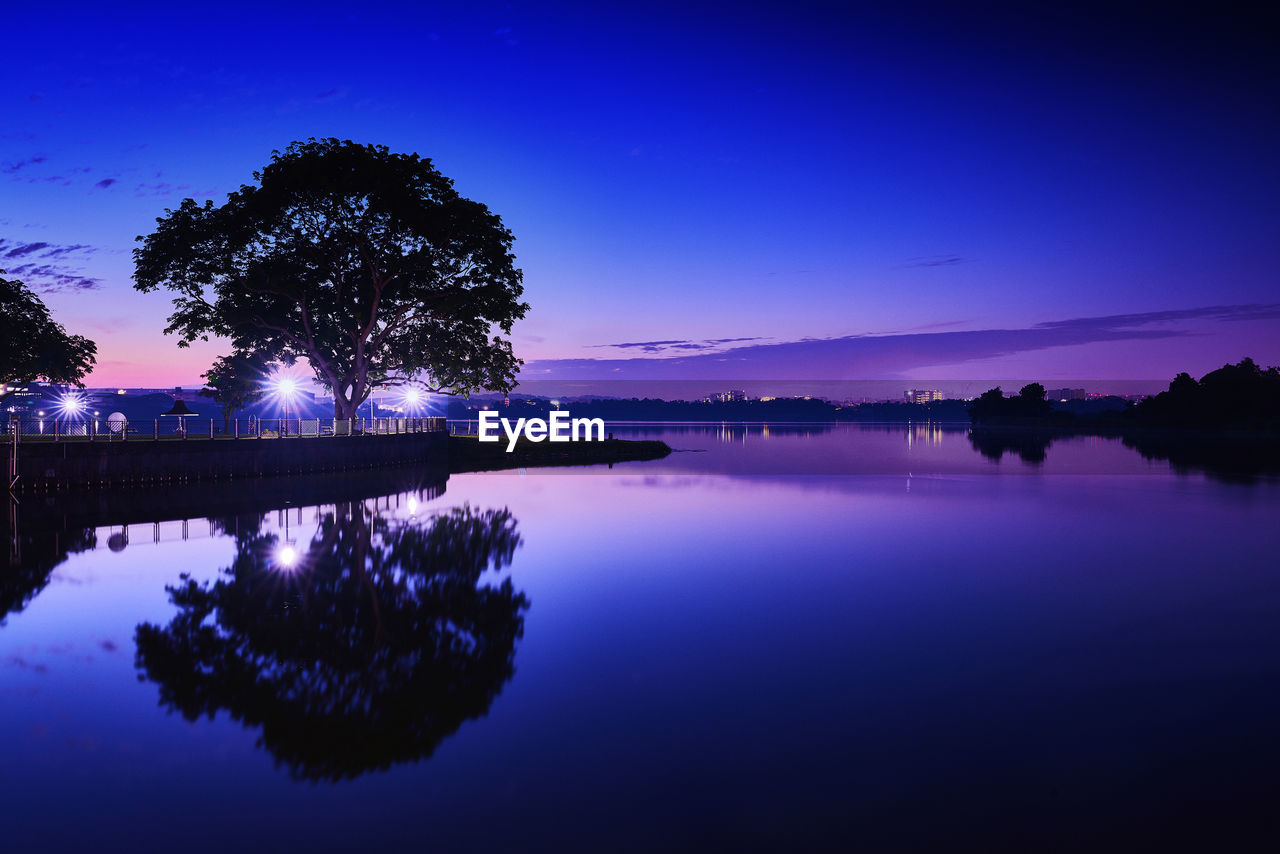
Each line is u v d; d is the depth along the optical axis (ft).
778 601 43.80
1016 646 34.83
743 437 353.51
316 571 52.11
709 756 23.56
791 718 26.45
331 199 129.29
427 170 136.46
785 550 60.70
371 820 19.99
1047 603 43.09
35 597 44.39
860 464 167.84
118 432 105.29
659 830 19.45
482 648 34.81
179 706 27.89
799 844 18.75
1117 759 23.09
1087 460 180.65
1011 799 20.80
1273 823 19.48
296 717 26.89
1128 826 19.39
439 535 67.62
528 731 25.53
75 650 34.47
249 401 174.40
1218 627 37.91
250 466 120.88
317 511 83.51
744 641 35.86
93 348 174.29
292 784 21.98
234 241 128.16
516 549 61.00
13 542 62.59
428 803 20.84
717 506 89.92
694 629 37.96
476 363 159.53
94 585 47.50
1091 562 55.31
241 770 22.88
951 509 86.74
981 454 209.46
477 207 142.51
